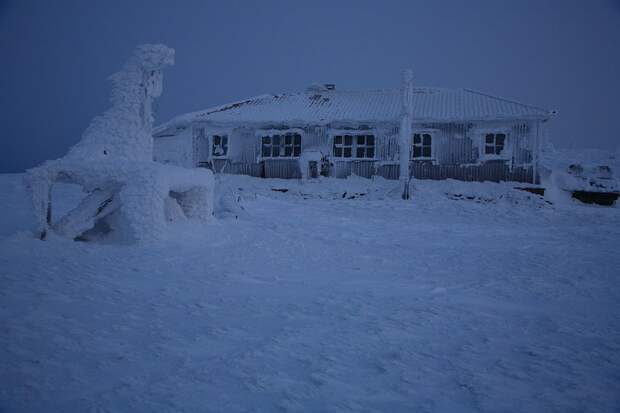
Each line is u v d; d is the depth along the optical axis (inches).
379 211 716.0
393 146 1021.8
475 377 138.3
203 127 1100.5
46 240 366.6
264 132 1079.0
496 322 198.1
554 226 601.6
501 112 959.6
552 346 168.6
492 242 456.4
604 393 129.4
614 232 539.2
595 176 912.3
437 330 184.9
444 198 857.5
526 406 120.5
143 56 442.9
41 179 381.4
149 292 234.4
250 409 114.8
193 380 131.0
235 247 381.1
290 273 298.5
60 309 193.5
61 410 111.0
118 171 388.2
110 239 389.4
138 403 116.0
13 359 139.5
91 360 142.2
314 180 1000.2
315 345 163.6
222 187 934.4
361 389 128.3
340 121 1024.9
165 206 438.3
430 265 335.0
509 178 964.0
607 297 245.9
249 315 200.4
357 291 253.1
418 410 116.8
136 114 442.0
